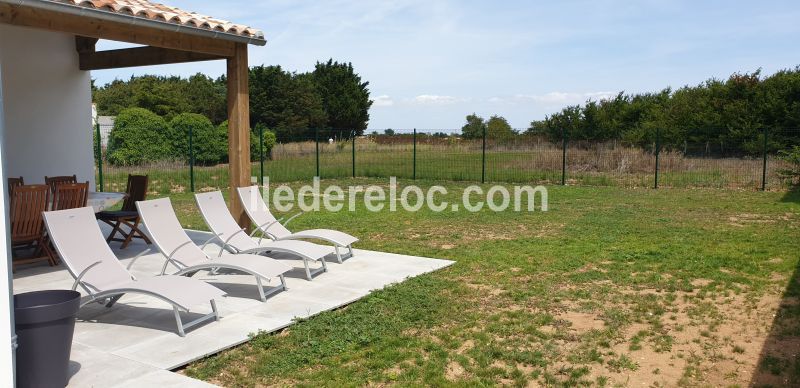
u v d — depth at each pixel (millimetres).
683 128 25547
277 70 46250
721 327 5555
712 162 20188
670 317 5848
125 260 8242
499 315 5914
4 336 3486
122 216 9070
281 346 5020
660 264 8000
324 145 25719
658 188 18250
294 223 12062
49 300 4246
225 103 44219
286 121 46062
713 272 7516
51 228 5609
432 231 11047
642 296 6551
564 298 6520
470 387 4242
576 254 8727
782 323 5617
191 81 46094
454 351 4961
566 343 5184
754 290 6699
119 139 22844
